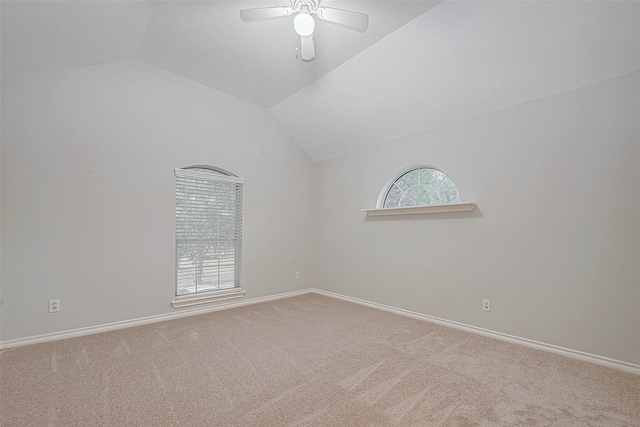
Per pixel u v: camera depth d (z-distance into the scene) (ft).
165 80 11.26
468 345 8.82
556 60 7.57
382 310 12.57
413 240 11.68
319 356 8.05
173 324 10.64
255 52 9.80
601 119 7.59
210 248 12.52
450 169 10.59
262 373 7.11
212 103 12.42
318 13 6.84
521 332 8.87
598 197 7.63
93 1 6.86
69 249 9.34
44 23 6.96
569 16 6.68
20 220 8.64
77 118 9.52
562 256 8.18
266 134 14.19
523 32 7.29
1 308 8.40
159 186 11.06
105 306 9.92
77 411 5.62
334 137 13.84
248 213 13.51
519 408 5.75
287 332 9.88
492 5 6.99
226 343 8.91
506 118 9.23
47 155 9.04
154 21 8.61
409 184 12.32
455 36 7.95
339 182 14.73
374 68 9.79
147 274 10.75
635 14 6.23
